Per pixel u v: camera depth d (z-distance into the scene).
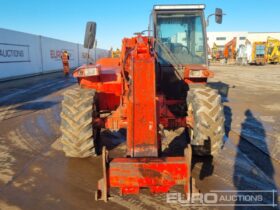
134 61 3.24
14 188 3.88
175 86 5.50
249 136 6.07
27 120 7.66
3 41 18.14
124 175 3.01
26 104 9.98
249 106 9.34
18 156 5.04
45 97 11.50
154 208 3.34
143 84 3.22
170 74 5.47
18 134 6.39
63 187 3.90
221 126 4.27
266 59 39.38
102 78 5.11
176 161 3.02
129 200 3.52
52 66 26.75
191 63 5.72
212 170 4.36
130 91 3.41
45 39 25.00
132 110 3.18
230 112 8.42
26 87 14.79
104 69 5.68
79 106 4.30
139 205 3.41
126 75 4.30
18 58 20.17
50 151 5.26
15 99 11.05
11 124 7.25
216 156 4.85
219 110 4.27
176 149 5.16
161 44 5.56
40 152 5.22
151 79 3.23
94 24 3.91
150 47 4.16
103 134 6.22
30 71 22.11
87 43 3.93
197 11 5.64
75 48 33.81
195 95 4.38
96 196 3.19
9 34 18.84
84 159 4.81
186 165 2.99
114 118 4.42
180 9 5.61
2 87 14.80
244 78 19.75
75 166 4.55
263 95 11.77
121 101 4.35
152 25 5.73
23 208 3.40
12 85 15.66
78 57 35.03
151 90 3.21
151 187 3.04
